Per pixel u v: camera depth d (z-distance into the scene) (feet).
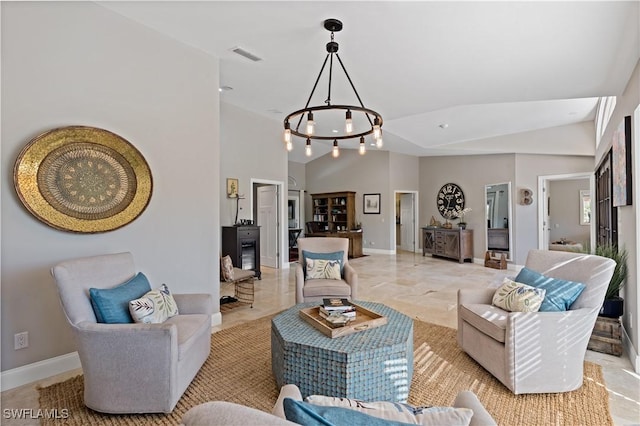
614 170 11.09
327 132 22.76
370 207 31.35
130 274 8.21
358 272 21.84
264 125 21.75
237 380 7.80
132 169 9.30
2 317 7.35
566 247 26.08
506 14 7.92
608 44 8.69
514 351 7.12
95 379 6.39
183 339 7.13
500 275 20.81
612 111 12.67
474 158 27.04
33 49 7.71
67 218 8.15
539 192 22.86
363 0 7.84
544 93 12.80
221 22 9.25
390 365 6.62
